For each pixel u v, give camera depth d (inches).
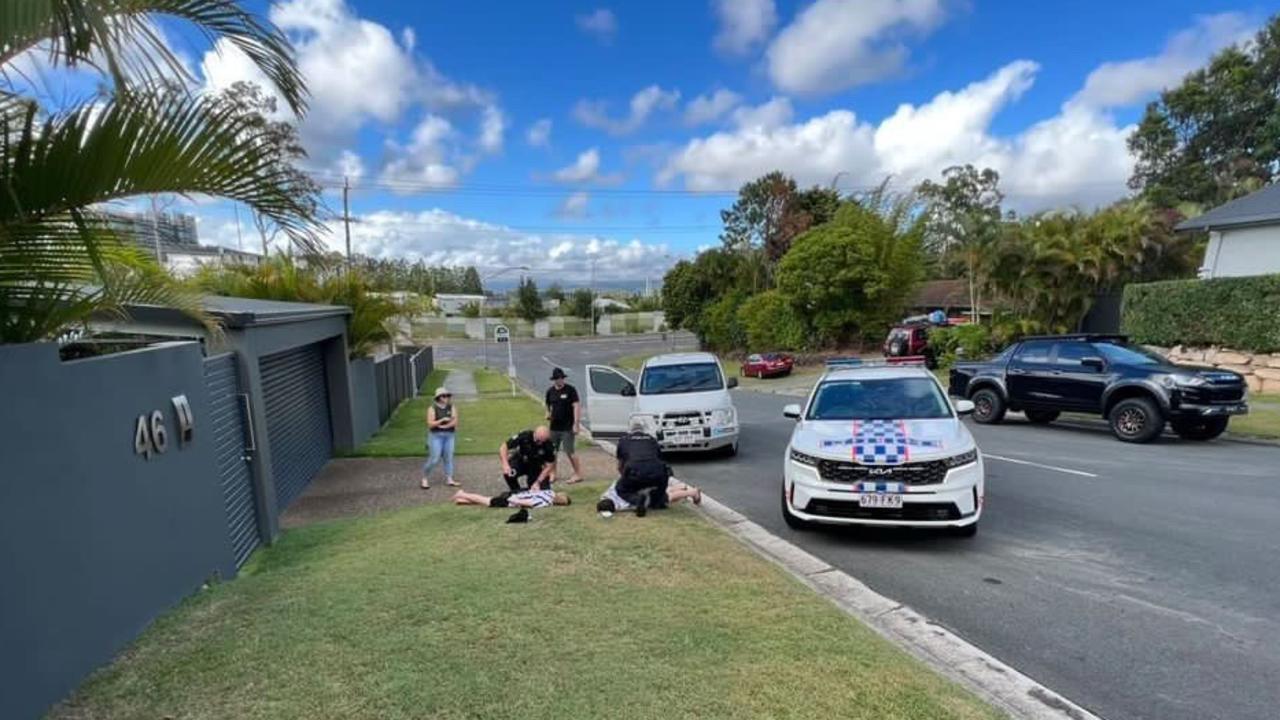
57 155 118.3
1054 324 911.0
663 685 120.6
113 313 203.2
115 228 142.3
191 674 128.3
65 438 133.9
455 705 113.7
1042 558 213.8
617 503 267.1
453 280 3964.1
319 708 113.5
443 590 170.7
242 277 522.3
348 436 471.5
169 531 177.2
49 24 82.4
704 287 1894.7
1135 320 717.9
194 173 128.1
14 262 131.6
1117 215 876.6
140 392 166.6
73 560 133.1
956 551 222.8
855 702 115.5
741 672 126.0
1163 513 261.7
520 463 301.9
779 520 271.0
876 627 157.3
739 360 1598.2
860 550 226.7
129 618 153.5
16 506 117.8
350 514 311.3
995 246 931.3
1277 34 1439.5
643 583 177.0
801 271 1299.2
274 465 322.7
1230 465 353.1
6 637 112.8
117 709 118.0
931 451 223.5
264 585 186.2
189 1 108.2
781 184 1720.0
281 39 120.5
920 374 285.3
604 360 1857.8
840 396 275.4
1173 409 414.0
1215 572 197.6
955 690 121.7
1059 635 159.3
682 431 406.9
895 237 1274.6
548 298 3565.5
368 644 138.3
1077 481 320.5
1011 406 516.1
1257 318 610.2
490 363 1791.3
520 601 162.6
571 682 121.6
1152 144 1612.9
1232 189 1362.0
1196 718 124.0
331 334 430.6
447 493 343.6
